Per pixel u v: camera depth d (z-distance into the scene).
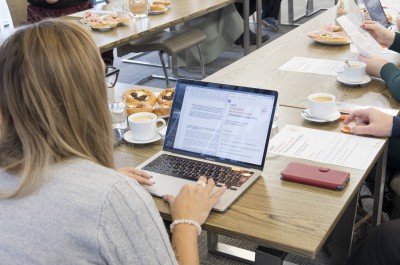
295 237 1.07
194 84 1.42
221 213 1.17
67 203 0.81
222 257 2.21
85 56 0.85
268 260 1.16
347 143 1.49
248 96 1.35
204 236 2.38
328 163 1.38
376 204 1.93
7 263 0.83
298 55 2.40
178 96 1.44
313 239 1.06
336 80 2.04
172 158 1.42
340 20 2.18
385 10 3.20
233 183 1.28
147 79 4.61
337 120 1.65
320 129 1.59
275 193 1.25
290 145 1.50
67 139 0.85
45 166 0.83
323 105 1.62
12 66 0.82
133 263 0.83
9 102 0.83
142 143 1.57
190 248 1.05
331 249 2.02
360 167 1.35
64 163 0.85
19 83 0.81
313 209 1.18
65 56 0.83
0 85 0.83
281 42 2.64
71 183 0.83
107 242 0.80
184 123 1.43
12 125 0.85
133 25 3.20
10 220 0.83
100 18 3.18
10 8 3.75
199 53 4.33
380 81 2.00
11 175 0.86
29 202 0.83
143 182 1.28
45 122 0.82
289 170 1.32
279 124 1.64
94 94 0.87
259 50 2.53
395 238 1.46
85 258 0.80
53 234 0.81
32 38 0.83
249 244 2.31
